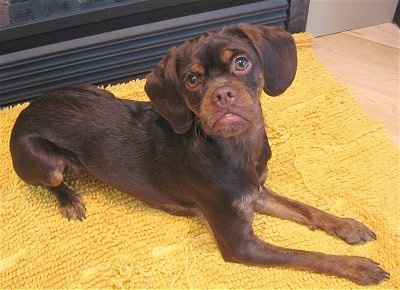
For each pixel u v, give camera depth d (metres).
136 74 0.72
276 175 0.59
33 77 0.69
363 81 0.70
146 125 0.51
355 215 0.55
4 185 0.60
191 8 0.69
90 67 0.70
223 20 0.71
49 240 0.55
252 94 0.42
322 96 0.66
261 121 0.47
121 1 0.67
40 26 0.65
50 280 0.52
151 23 0.69
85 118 0.53
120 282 0.51
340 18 0.76
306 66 0.70
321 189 0.57
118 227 0.55
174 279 0.51
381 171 0.58
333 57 0.74
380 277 0.49
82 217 0.56
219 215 0.48
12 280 0.52
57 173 0.55
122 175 0.52
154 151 0.50
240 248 0.49
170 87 0.44
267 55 0.44
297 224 0.54
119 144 0.51
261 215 0.55
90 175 0.60
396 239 0.52
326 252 0.52
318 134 0.62
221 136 0.43
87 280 0.52
